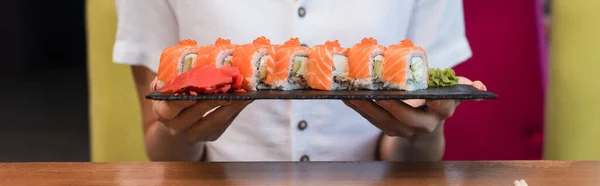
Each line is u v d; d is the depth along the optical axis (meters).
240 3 0.88
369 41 0.80
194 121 0.71
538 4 1.32
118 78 1.29
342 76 0.78
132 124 1.30
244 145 0.92
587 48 1.13
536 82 1.34
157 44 0.92
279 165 0.72
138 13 0.90
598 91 1.14
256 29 0.89
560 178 0.67
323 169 0.71
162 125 0.85
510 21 1.30
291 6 0.88
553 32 1.22
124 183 0.66
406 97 0.66
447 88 0.75
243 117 0.91
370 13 0.89
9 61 4.34
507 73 1.33
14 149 2.48
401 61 0.75
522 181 0.65
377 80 0.77
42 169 0.70
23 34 4.32
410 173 0.69
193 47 0.76
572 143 1.19
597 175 0.68
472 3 1.31
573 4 1.14
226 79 0.70
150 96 0.66
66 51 4.43
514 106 1.35
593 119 1.15
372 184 0.66
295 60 0.77
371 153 0.94
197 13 0.89
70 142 2.61
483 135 1.37
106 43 1.27
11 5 4.22
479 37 1.31
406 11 0.92
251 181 0.67
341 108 0.91
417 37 0.95
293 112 0.90
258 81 0.76
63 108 3.30
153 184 0.65
